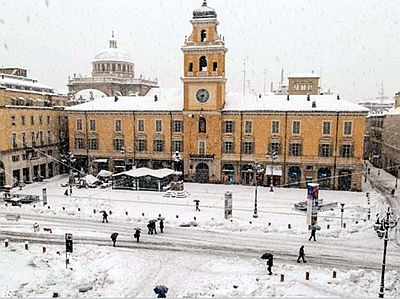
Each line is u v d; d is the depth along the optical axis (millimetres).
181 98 92438
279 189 80750
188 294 34906
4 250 45281
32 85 99625
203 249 46562
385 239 34531
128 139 90438
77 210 63688
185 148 86750
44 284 36406
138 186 79812
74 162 94875
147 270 40469
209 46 82062
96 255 44000
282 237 50812
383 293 34156
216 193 76625
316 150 81000
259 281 37469
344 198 72812
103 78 126812
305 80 118438
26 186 83375
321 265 41625
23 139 85438
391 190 82562
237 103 86312
